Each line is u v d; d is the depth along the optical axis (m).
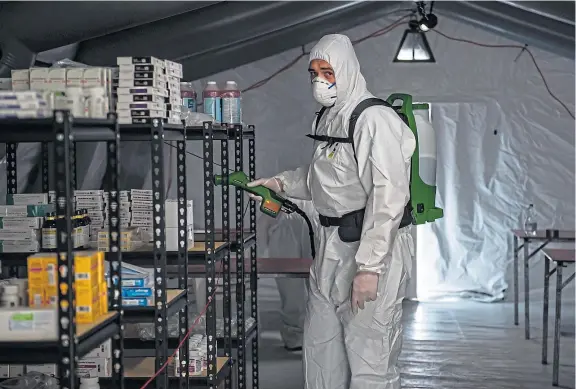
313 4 5.10
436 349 6.39
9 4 3.41
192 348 3.64
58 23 3.50
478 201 8.20
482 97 8.05
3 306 2.42
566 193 8.04
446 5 7.18
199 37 4.87
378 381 3.78
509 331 7.02
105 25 3.64
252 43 6.48
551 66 7.97
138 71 2.91
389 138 3.58
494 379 5.57
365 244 3.56
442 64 8.05
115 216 2.55
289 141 7.95
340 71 3.71
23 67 3.61
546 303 6.03
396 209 3.55
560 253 5.71
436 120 8.12
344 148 3.72
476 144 8.13
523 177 8.09
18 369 3.28
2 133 2.31
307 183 4.21
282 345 6.54
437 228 8.30
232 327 4.52
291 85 7.92
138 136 2.92
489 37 8.00
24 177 4.27
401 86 8.06
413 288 8.39
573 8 5.05
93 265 2.42
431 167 4.07
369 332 3.76
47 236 3.39
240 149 4.25
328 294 3.92
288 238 7.17
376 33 8.00
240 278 4.34
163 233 2.94
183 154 3.30
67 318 2.18
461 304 8.16
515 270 7.30
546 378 5.60
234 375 4.45
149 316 2.98
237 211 4.31
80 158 4.62
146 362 3.56
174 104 3.26
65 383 2.18
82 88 2.62
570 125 7.99
